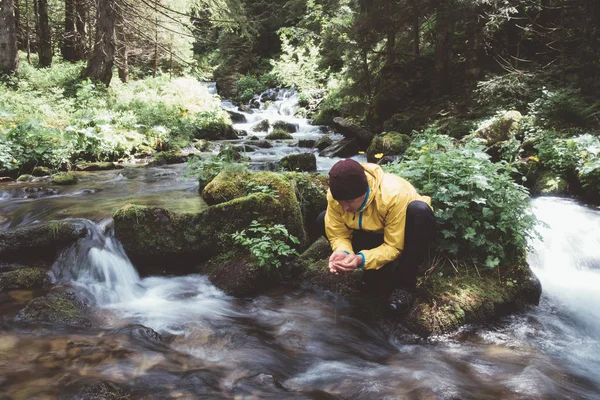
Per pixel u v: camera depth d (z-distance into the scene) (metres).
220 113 14.91
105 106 11.99
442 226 3.65
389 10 12.61
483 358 2.78
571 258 4.41
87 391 2.18
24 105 10.47
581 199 6.07
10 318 3.05
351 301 3.52
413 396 2.31
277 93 23.56
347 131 11.30
